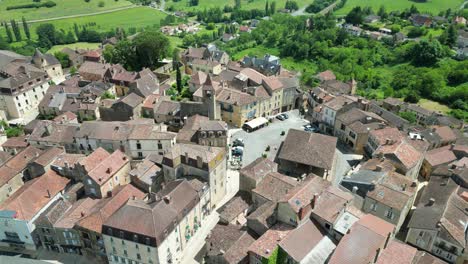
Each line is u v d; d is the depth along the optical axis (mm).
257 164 104125
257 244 80500
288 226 83875
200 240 97500
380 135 121375
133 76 178125
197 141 124000
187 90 173625
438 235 84562
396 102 175125
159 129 127188
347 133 133875
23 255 95375
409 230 88312
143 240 82000
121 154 111188
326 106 143875
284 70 198750
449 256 84375
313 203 84438
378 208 90875
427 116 164875
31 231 94188
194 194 94562
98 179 99875
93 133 120312
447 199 93125
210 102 137375
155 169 106875
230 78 177625
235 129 147625
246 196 101812
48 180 105375
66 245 94125
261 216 86938
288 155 119500
